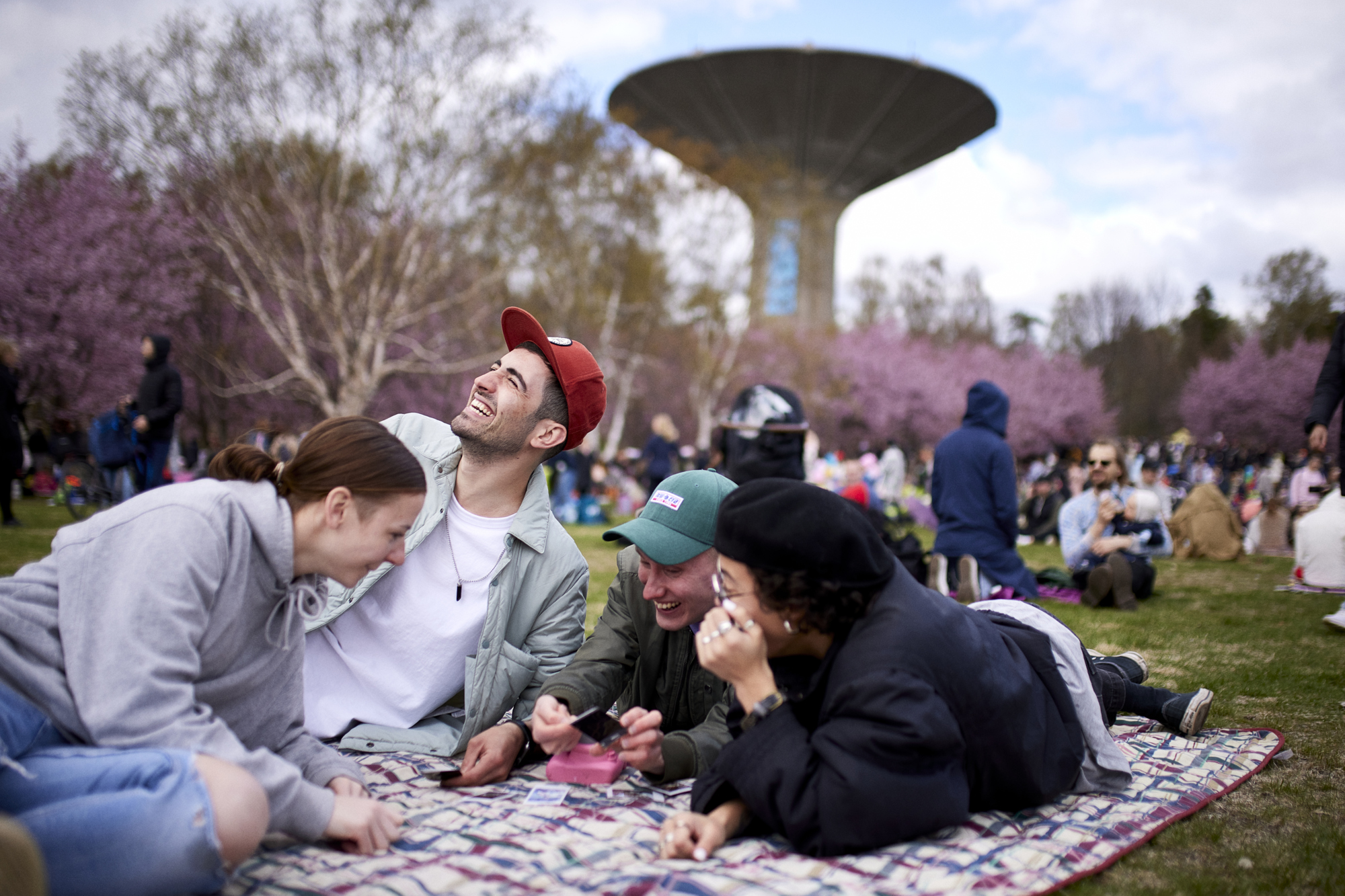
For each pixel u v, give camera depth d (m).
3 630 1.69
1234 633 5.16
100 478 10.66
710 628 1.96
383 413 27.81
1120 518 6.71
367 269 23.27
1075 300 67.94
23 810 1.58
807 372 33.31
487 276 22.66
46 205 18.61
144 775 1.57
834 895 1.69
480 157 21.23
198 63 18.84
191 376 25.28
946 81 34.38
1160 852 2.06
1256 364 50.75
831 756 1.82
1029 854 1.93
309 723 2.57
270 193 21.62
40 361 17.72
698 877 1.74
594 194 23.61
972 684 1.95
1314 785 2.55
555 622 2.73
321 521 1.87
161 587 1.70
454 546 2.61
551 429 2.60
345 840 1.88
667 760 2.28
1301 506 11.89
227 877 1.60
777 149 33.94
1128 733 2.96
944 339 56.12
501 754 2.36
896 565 2.06
